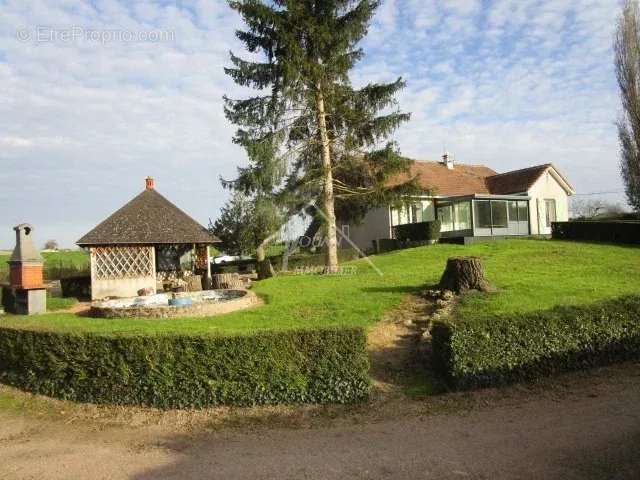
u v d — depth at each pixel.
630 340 9.13
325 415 7.54
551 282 14.04
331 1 20.58
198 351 8.06
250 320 11.76
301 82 20.61
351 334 8.01
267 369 7.99
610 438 5.87
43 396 8.91
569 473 5.07
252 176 20.59
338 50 20.95
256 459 6.00
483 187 36.97
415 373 9.00
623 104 35.44
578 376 8.49
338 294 14.38
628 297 9.61
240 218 32.59
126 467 5.96
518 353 8.41
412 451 5.96
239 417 7.61
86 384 8.54
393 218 32.12
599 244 24.11
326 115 22.00
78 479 5.69
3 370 9.66
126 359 8.28
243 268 31.25
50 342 8.83
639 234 24.02
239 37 21.38
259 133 21.53
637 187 36.16
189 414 7.82
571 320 8.75
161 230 22.75
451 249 24.94
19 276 15.57
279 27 19.95
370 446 6.23
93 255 20.92
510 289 13.06
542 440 6.00
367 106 21.45
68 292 21.62
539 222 34.44
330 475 5.42
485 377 8.21
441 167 38.28
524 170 36.75
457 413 7.27
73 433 7.37
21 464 6.25
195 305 13.34
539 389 8.04
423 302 12.55
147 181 25.50
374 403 7.91
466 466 5.43
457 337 8.19
